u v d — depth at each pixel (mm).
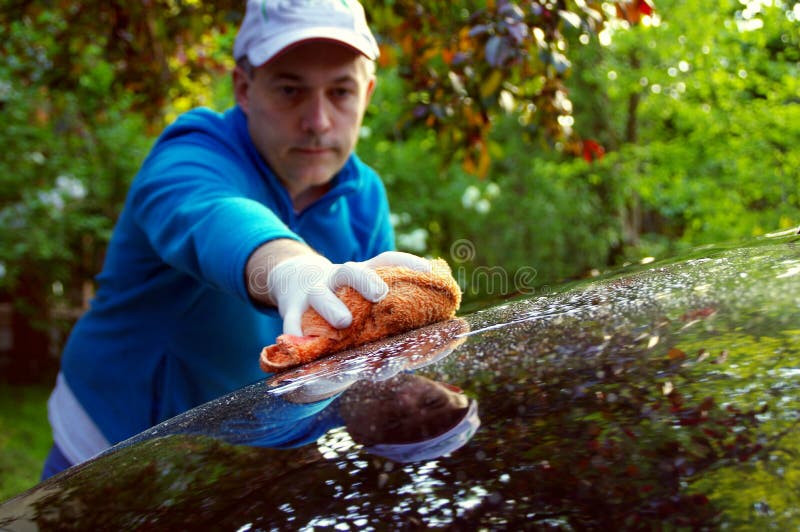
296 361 827
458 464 480
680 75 6172
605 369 551
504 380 577
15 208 6020
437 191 7527
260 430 622
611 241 7449
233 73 1496
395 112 7379
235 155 1414
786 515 387
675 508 408
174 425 740
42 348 8188
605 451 459
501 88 2121
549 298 855
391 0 2295
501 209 7461
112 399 1607
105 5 2902
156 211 1271
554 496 435
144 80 3160
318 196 1616
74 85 3570
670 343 563
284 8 1337
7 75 5180
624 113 7148
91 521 557
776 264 692
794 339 521
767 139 5398
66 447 1670
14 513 624
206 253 1059
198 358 1560
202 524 494
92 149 5961
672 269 818
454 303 894
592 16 1940
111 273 1592
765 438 436
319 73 1365
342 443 544
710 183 6020
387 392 609
